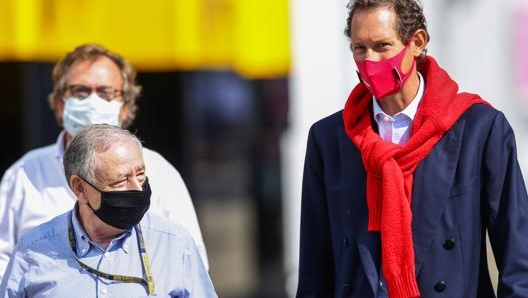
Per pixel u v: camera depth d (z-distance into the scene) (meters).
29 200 14.19
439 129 11.36
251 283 28.64
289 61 21.22
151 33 19.67
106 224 11.19
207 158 27.95
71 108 14.00
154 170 13.92
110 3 19.42
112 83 14.12
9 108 23.97
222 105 27.78
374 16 11.31
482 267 11.71
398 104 11.70
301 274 12.41
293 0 23.30
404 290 11.20
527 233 11.38
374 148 11.44
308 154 12.40
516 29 27.69
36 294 11.43
